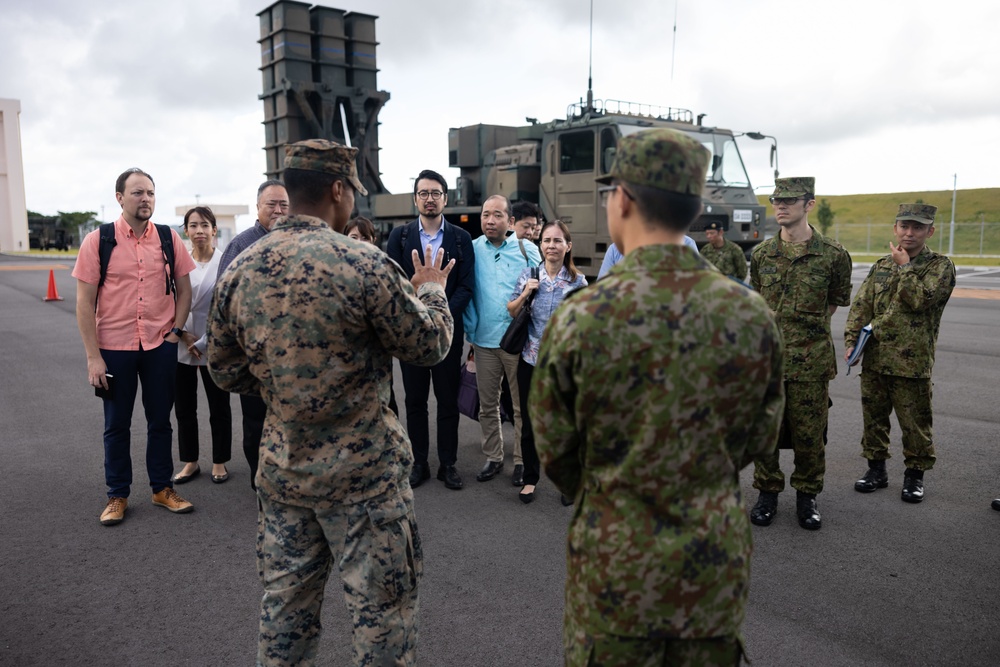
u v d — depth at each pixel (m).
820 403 3.67
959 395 6.33
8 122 45.09
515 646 2.71
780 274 3.74
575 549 1.56
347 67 12.28
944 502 4.05
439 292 2.19
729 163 10.03
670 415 1.43
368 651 1.97
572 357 1.48
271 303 1.89
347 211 2.08
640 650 1.47
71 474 4.58
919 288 3.83
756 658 2.60
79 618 2.90
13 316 11.97
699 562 1.45
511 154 11.15
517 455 4.41
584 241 9.65
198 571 3.31
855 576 3.21
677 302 1.45
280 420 1.95
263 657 2.05
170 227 3.96
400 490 2.04
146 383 3.93
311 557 2.03
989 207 62.19
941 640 2.70
